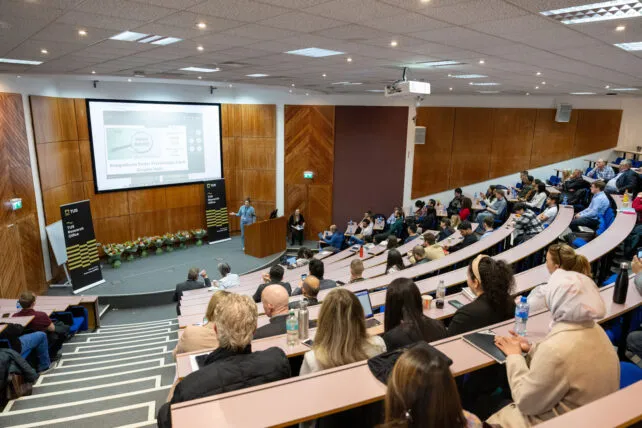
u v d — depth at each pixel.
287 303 3.09
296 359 2.70
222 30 4.38
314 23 3.99
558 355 1.68
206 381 1.78
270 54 5.96
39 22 4.04
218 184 13.20
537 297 2.97
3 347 4.84
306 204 14.05
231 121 13.70
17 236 8.39
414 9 3.39
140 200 12.03
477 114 12.74
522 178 10.38
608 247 4.66
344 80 9.16
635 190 8.42
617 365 1.75
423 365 1.22
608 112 12.24
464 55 5.50
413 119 12.74
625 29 3.73
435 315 3.26
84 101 10.67
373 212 13.62
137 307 9.38
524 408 1.79
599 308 1.71
